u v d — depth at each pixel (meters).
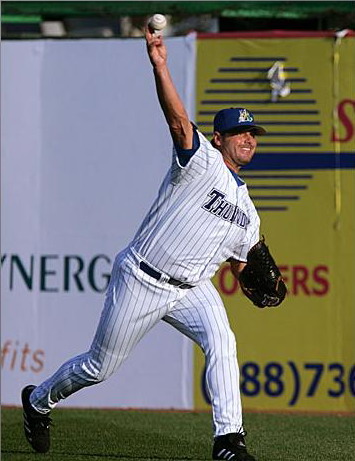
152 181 29.23
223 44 29.06
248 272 19.36
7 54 29.91
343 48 28.66
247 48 28.97
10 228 29.78
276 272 19.38
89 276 29.39
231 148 18.38
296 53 28.81
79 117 29.59
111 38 29.47
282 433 24.36
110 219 29.38
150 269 17.95
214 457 18.33
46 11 32.56
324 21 33.66
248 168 28.84
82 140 29.56
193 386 28.91
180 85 29.23
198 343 18.70
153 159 29.23
